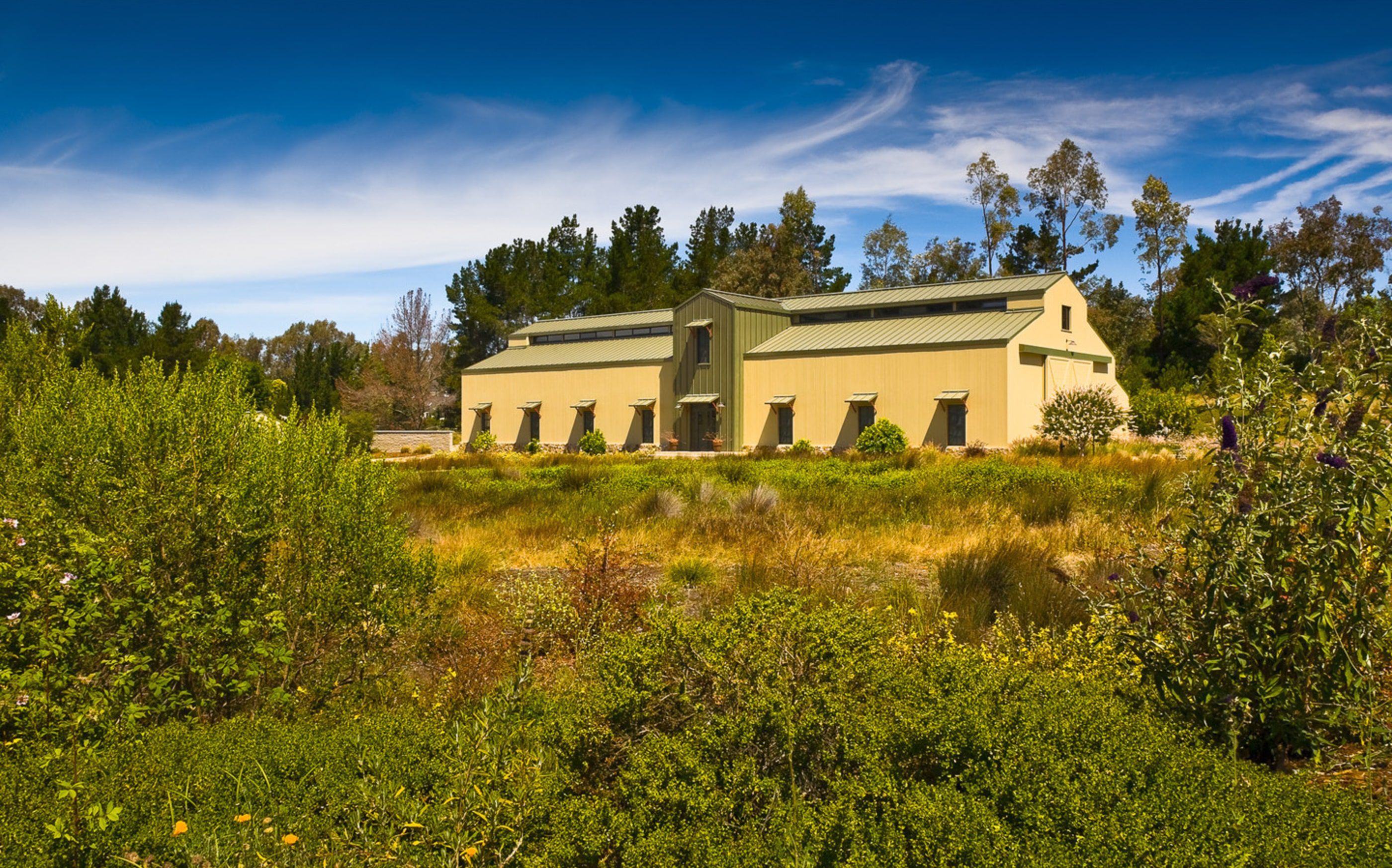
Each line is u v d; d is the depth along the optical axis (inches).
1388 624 154.0
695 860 111.2
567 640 260.8
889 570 386.6
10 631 179.0
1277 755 160.2
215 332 3565.5
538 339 1967.3
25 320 383.6
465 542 482.9
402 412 2459.4
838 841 111.6
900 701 135.1
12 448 268.1
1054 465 783.1
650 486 695.1
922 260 2726.4
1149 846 102.9
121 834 135.9
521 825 127.4
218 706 212.4
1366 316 158.6
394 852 126.0
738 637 141.9
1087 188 2356.1
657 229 2938.0
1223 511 157.8
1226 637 158.7
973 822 108.1
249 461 226.8
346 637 232.4
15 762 163.0
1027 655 198.5
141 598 198.5
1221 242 2122.3
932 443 1298.0
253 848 131.7
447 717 196.5
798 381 1445.6
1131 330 2374.5
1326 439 156.8
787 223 2674.7
